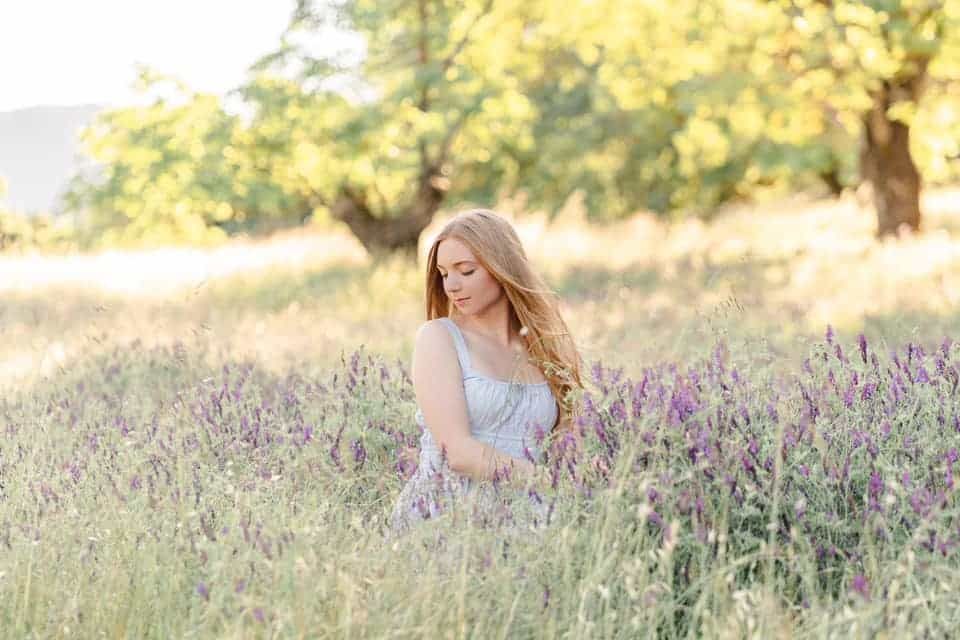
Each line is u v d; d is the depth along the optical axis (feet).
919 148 63.21
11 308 47.26
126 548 12.64
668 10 61.05
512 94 62.59
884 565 11.82
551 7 62.95
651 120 94.22
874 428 13.69
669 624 11.64
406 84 58.34
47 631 11.61
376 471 15.75
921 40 52.54
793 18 57.41
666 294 46.73
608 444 13.37
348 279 60.34
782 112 59.98
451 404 14.19
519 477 13.37
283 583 10.90
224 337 36.45
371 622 10.89
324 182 59.72
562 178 103.19
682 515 12.33
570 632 10.77
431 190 66.59
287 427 16.97
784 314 36.32
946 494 11.83
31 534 12.82
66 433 18.75
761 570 12.14
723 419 13.69
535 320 14.80
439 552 12.16
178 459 14.97
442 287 15.25
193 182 56.85
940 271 47.96
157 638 11.53
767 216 93.20
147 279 62.64
